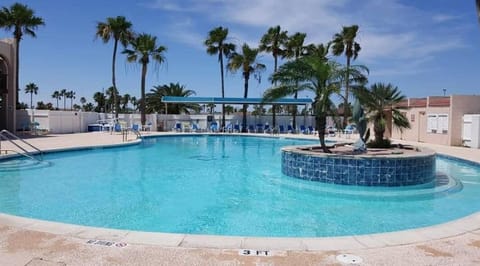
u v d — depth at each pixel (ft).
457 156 49.90
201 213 24.63
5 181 34.35
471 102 67.41
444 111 69.77
